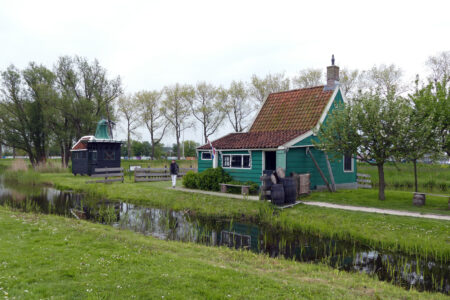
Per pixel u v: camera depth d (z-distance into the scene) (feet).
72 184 78.54
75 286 17.66
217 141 70.13
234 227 41.81
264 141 59.93
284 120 69.67
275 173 49.52
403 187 72.23
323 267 26.86
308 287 19.88
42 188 78.64
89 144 95.09
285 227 40.96
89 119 124.88
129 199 61.87
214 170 64.69
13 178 99.04
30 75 128.88
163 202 56.95
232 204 51.16
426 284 24.38
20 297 16.01
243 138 66.95
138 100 204.85
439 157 44.14
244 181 61.41
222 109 185.47
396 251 32.19
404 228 35.47
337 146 48.80
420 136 42.34
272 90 167.84
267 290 18.66
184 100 197.26
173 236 36.32
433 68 129.29
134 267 21.15
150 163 148.15
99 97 129.90
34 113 129.08
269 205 48.14
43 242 26.22
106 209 52.75
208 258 25.99
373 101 45.44
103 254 23.76
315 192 59.06
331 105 65.57
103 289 17.43
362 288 21.57
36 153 136.26
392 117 43.45
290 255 30.73
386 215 39.70
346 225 38.47
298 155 58.85
